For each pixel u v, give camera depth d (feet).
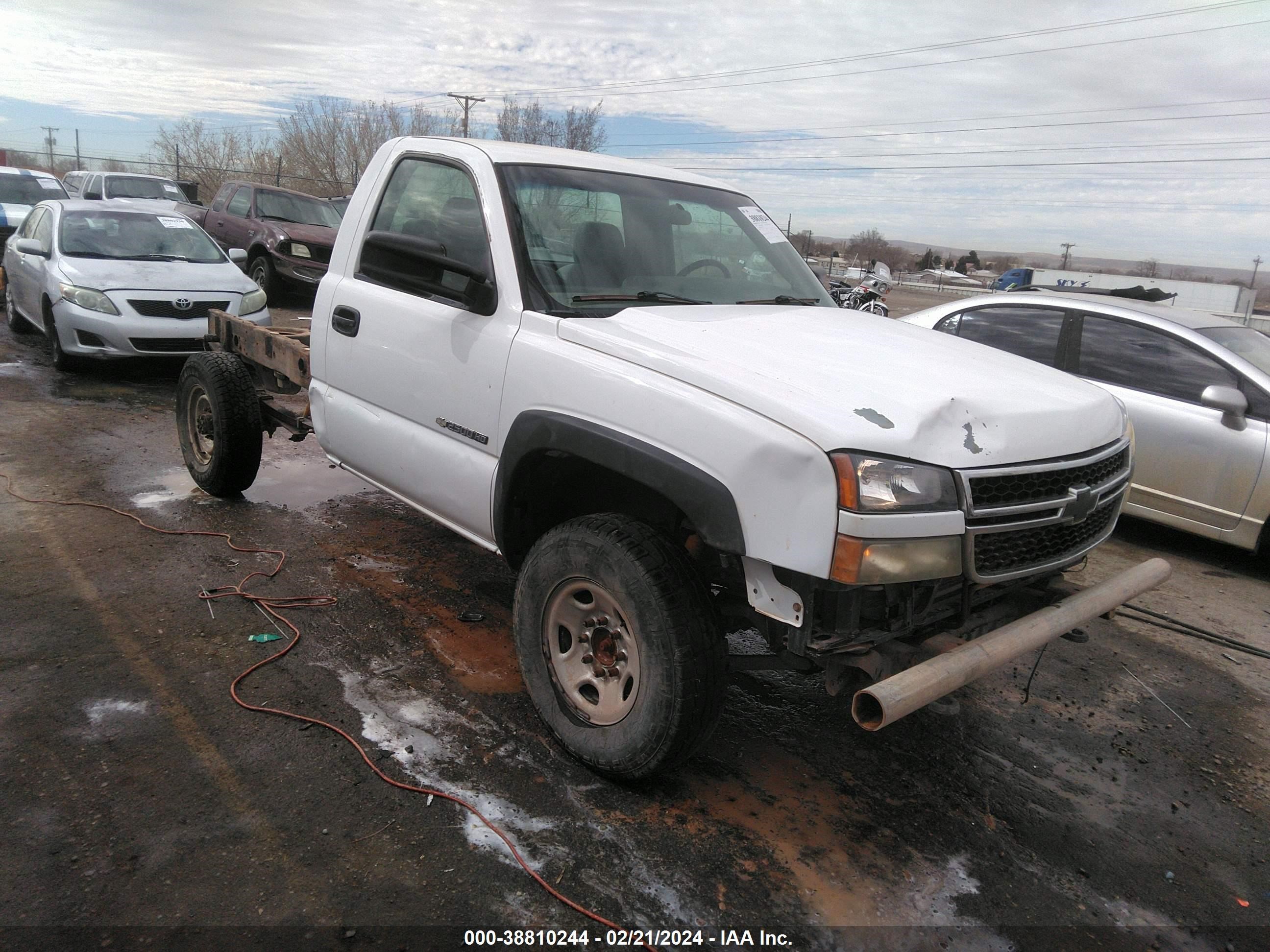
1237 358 17.94
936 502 7.44
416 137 12.80
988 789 9.96
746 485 7.61
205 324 26.48
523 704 10.69
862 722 7.29
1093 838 9.24
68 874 7.41
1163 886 8.58
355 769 9.15
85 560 13.80
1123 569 17.79
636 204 11.82
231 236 48.32
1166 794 10.21
